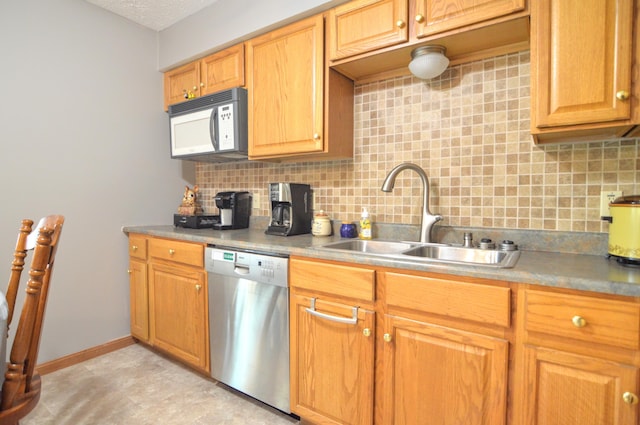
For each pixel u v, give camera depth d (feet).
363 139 6.36
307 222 6.87
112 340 7.68
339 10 5.42
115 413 5.49
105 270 7.54
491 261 4.80
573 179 4.60
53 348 6.76
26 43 6.30
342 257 4.47
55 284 6.77
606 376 3.01
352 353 4.46
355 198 6.50
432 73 4.99
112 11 7.47
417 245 5.35
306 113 5.89
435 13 4.58
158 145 8.52
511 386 3.47
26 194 6.36
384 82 6.09
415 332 3.99
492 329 3.54
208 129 7.24
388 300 4.15
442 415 3.85
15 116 6.20
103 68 7.41
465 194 5.37
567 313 3.13
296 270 4.93
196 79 7.72
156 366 7.04
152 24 8.03
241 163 8.36
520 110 4.91
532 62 3.88
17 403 3.01
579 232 4.56
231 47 6.99
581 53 3.60
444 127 5.52
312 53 5.76
